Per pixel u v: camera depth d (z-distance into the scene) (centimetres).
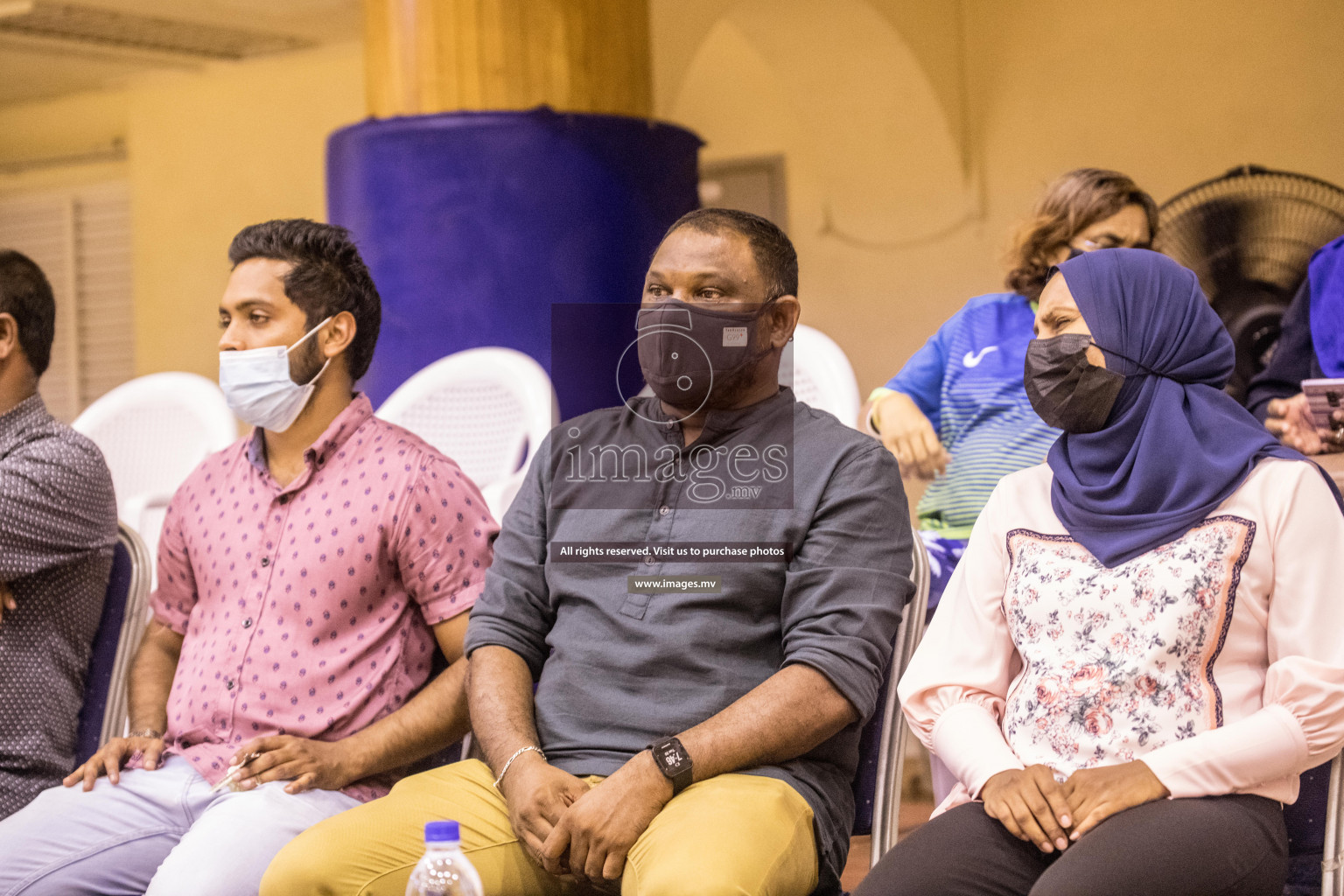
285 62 1346
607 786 321
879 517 353
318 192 1343
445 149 797
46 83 1423
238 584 412
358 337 443
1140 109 1041
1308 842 331
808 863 322
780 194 1205
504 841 340
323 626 401
